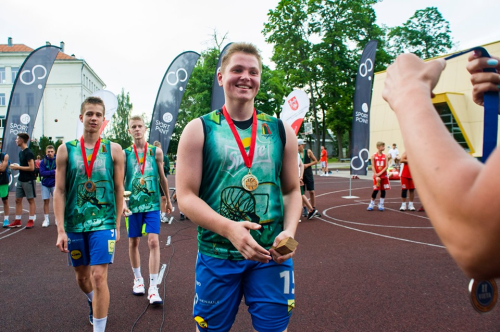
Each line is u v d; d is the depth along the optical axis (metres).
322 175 26.53
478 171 0.62
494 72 0.90
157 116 11.12
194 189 1.94
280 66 37.62
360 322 3.33
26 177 8.77
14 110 10.91
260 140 2.03
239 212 1.97
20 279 4.87
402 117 0.75
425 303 3.73
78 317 3.64
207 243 1.99
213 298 1.97
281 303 1.95
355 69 36.78
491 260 0.59
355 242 6.62
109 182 3.32
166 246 6.68
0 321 3.55
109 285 4.57
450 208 0.61
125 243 7.11
